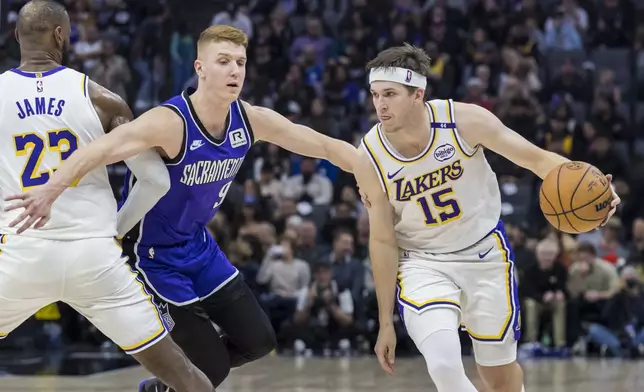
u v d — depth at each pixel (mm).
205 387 4227
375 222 4711
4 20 16281
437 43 14844
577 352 10773
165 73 14938
